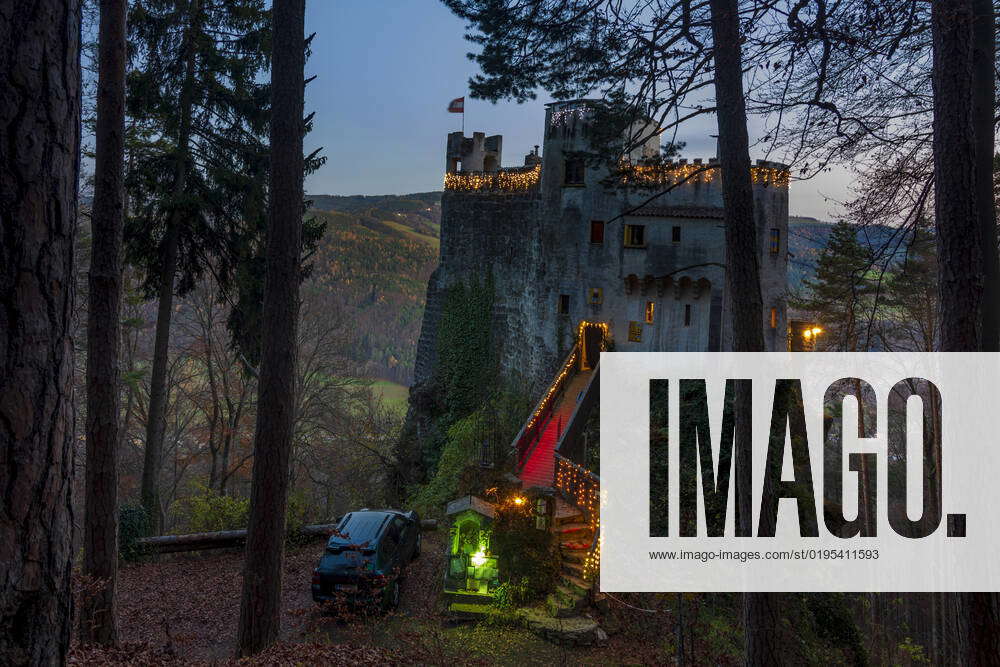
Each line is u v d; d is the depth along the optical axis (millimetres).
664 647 12141
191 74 20875
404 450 39781
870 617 25906
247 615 9477
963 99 6832
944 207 6961
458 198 44594
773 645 8820
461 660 10969
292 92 9680
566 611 13180
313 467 39125
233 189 21469
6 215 2219
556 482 21375
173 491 35094
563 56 10695
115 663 7875
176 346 31984
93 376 9406
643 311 34656
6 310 2221
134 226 20422
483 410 31281
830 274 26875
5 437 2215
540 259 36875
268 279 9719
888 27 8250
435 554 17562
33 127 2275
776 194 34188
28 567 2271
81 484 23234
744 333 9070
